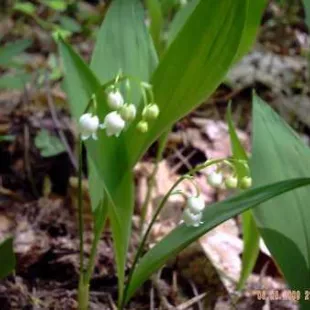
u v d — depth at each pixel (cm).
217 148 73
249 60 96
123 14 52
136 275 48
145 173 67
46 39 98
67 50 47
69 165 65
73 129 67
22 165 65
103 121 47
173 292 57
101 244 59
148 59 51
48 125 67
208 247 60
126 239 48
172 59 46
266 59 98
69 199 63
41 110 71
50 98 69
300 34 117
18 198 63
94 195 49
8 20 105
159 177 67
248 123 82
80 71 47
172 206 65
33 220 61
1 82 64
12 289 55
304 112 84
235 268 58
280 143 50
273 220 48
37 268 57
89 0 125
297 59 103
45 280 56
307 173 49
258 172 49
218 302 56
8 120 69
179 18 58
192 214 46
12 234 59
